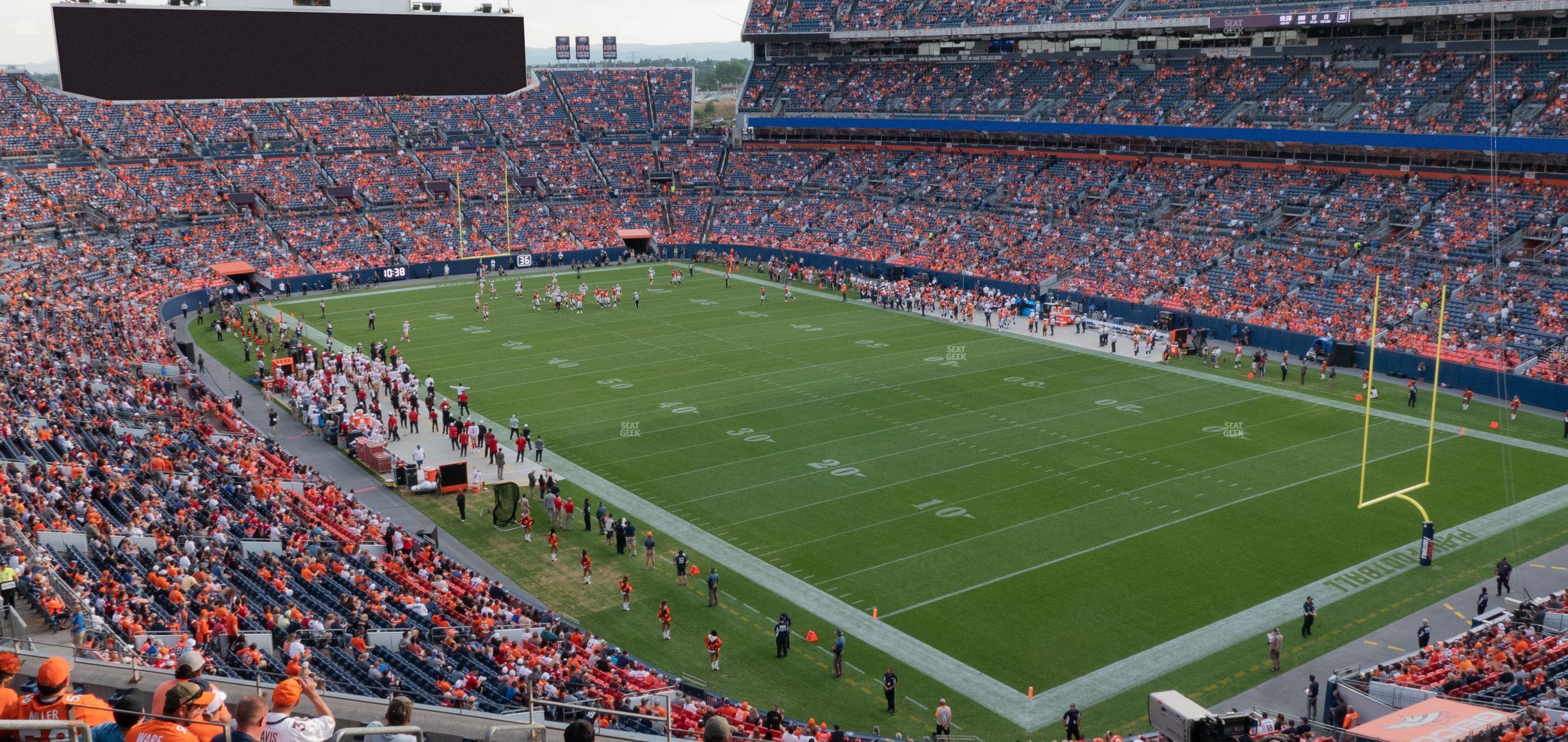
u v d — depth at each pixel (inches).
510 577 1312.7
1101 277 2856.8
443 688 870.4
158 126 3366.1
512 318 2758.4
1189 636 1146.7
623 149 4042.8
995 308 2815.0
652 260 3690.9
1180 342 2380.7
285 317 2738.7
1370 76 2851.9
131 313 2443.4
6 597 809.5
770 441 1782.7
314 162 3531.0
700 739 520.4
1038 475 1615.4
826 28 3934.5
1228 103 3043.8
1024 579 1279.5
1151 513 1473.9
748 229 3732.8
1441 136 2573.8
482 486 1612.9
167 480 1327.5
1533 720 807.1
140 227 3061.0
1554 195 2476.6
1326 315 2420.0
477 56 3184.1
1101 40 3444.9
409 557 1267.2
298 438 1867.6
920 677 1075.3
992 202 3390.7
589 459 1706.4
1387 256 2541.8
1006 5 3543.3
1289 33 3063.5
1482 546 1370.6
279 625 951.0
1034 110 3427.7
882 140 3855.8
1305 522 1441.9
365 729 279.0
